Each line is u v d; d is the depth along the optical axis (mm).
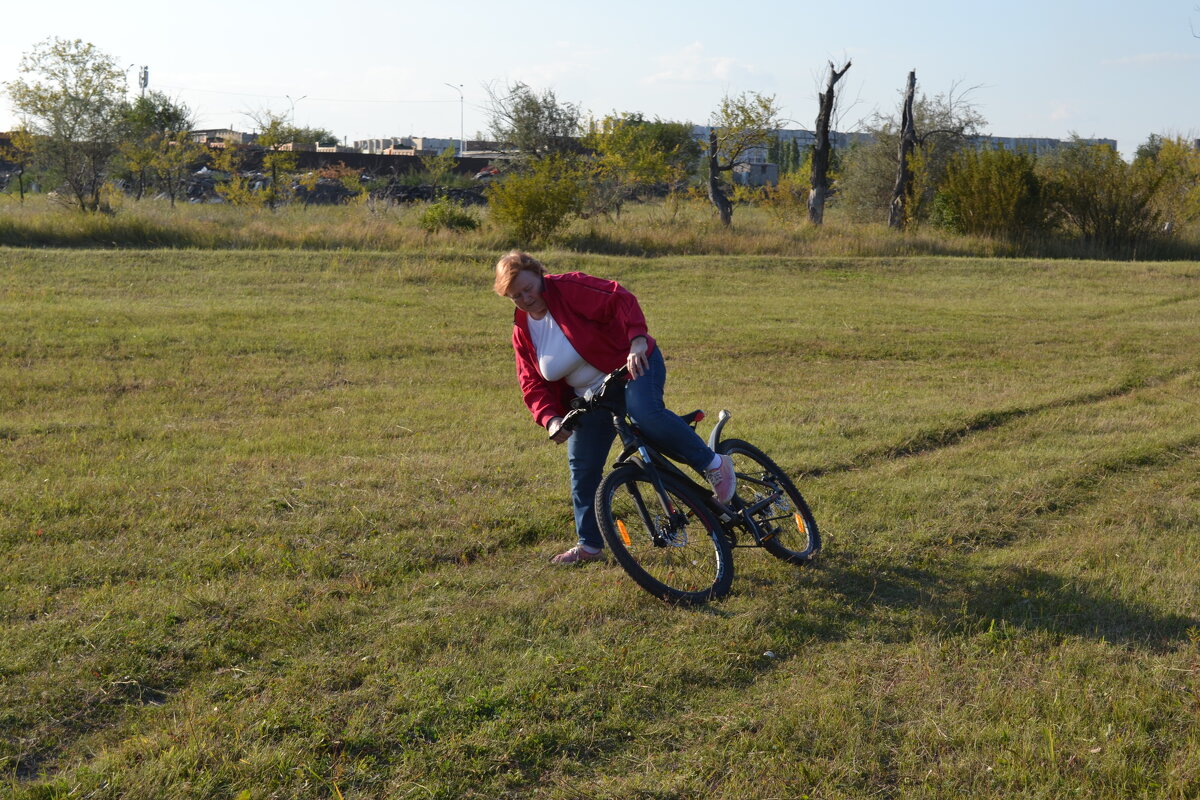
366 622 4047
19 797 2885
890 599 4383
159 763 3020
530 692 3479
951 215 27203
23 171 37344
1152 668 3668
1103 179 25656
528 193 23016
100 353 10156
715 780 3053
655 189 44000
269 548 4781
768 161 69312
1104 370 10133
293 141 47719
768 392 8945
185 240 21281
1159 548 4969
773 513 4898
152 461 6352
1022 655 3799
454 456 6539
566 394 4668
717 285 17922
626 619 4105
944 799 2936
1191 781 2961
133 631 3834
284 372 9531
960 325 13266
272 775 3010
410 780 3012
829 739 3215
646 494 4637
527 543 5062
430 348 10883
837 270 20031
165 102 47250
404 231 22297
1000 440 7191
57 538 4859
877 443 6926
